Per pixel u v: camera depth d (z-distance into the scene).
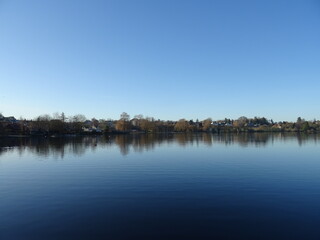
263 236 18.16
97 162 54.66
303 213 22.47
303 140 130.25
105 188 31.89
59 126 196.25
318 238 17.78
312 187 31.58
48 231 19.33
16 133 186.50
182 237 18.14
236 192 29.48
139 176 39.22
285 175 39.09
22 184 34.50
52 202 26.31
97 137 179.12
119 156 65.19
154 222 20.78
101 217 21.95
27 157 64.06
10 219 21.73
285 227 19.58
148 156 64.69
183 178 37.41
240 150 78.50
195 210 23.48
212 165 49.25
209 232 18.89
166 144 106.69
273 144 102.88
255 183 33.88
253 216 21.86
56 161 56.78
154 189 31.14
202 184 33.53
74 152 75.56
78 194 29.25
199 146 95.00
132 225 20.23
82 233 18.92
